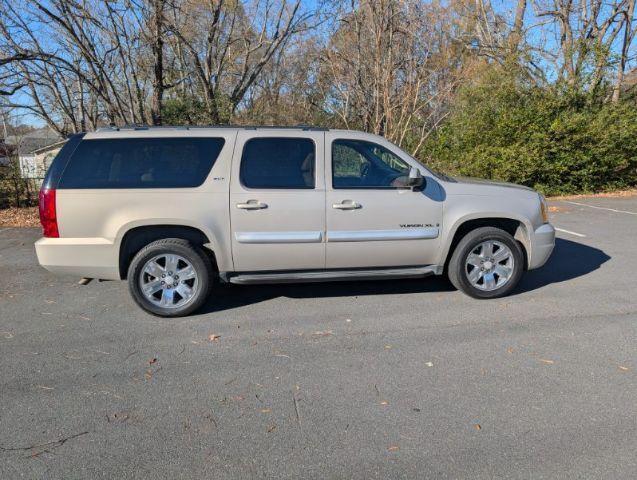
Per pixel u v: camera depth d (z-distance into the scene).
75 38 12.06
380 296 5.32
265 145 4.76
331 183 4.79
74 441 2.86
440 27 16.84
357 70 16.92
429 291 5.47
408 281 5.85
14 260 7.13
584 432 2.88
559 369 3.64
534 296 5.27
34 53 12.27
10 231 9.54
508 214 5.05
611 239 8.05
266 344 4.16
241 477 2.55
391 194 4.86
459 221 4.97
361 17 16.31
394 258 4.97
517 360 3.79
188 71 16.66
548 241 5.25
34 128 27.98
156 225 4.68
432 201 4.93
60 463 2.67
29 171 12.38
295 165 4.78
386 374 3.61
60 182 4.55
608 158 13.48
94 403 3.27
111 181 4.59
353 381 3.52
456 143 14.96
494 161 13.22
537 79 14.44
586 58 14.24
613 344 4.05
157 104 14.73
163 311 4.73
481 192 5.07
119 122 14.21
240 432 2.93
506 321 4.58
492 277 5.16
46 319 4.79
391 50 15.38
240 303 5.17
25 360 3.90
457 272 5.09
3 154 12.60
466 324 4.52
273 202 4.67
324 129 4.95
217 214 4.63
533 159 13.04
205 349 4.08
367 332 4.38
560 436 2.84
